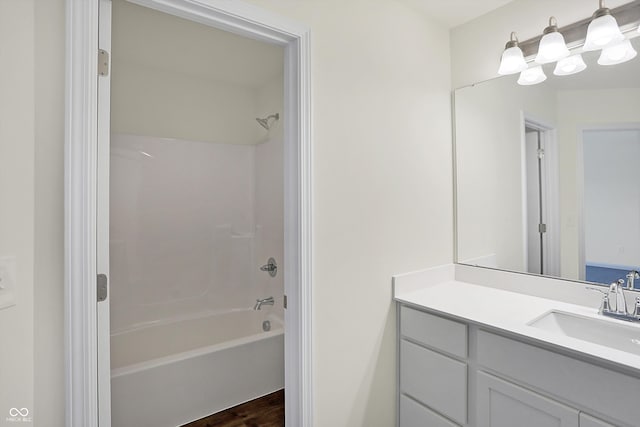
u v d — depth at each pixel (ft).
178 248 8.50
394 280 5.64
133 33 6.30
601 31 4.63
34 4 2.84
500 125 6.10
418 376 5.33
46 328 2.90
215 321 8.79
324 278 4.74
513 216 5.96
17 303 2.70
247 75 8.54
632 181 4.77
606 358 3.38
